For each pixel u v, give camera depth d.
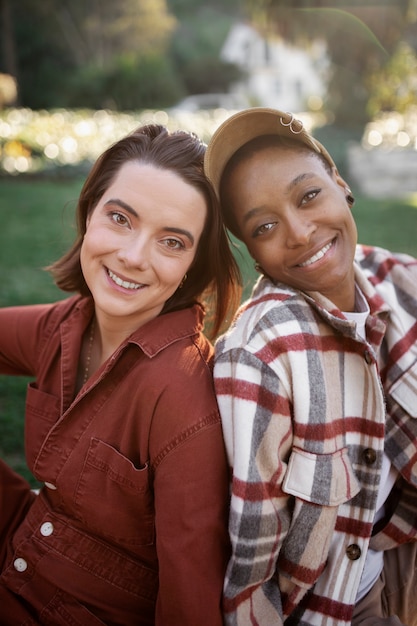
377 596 1.68
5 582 1.61
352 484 1.51
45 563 1.58
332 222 1.54
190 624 1.44
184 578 1.44
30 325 1.84
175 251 1.57
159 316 1.63
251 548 1.45
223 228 1.66
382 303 1.67
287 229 1.53
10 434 3.06
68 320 1.73
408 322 1.70
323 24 12.77
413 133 12.59
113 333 1.68
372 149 11.99
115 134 13.91
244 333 1.52
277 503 1.48
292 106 41.53
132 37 35.28
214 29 43.28
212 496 1.48
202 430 1.48
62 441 1.57
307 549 1.50
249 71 42.81
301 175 1.51
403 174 11.25
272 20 13.02
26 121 14.87
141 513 1.54
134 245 1.53
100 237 1.55
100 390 1.56
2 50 30.75
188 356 1.56
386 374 1.66
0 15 30.94
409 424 1.62
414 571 1.75
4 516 1.80
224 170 1.59
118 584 1.57
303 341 1.50
